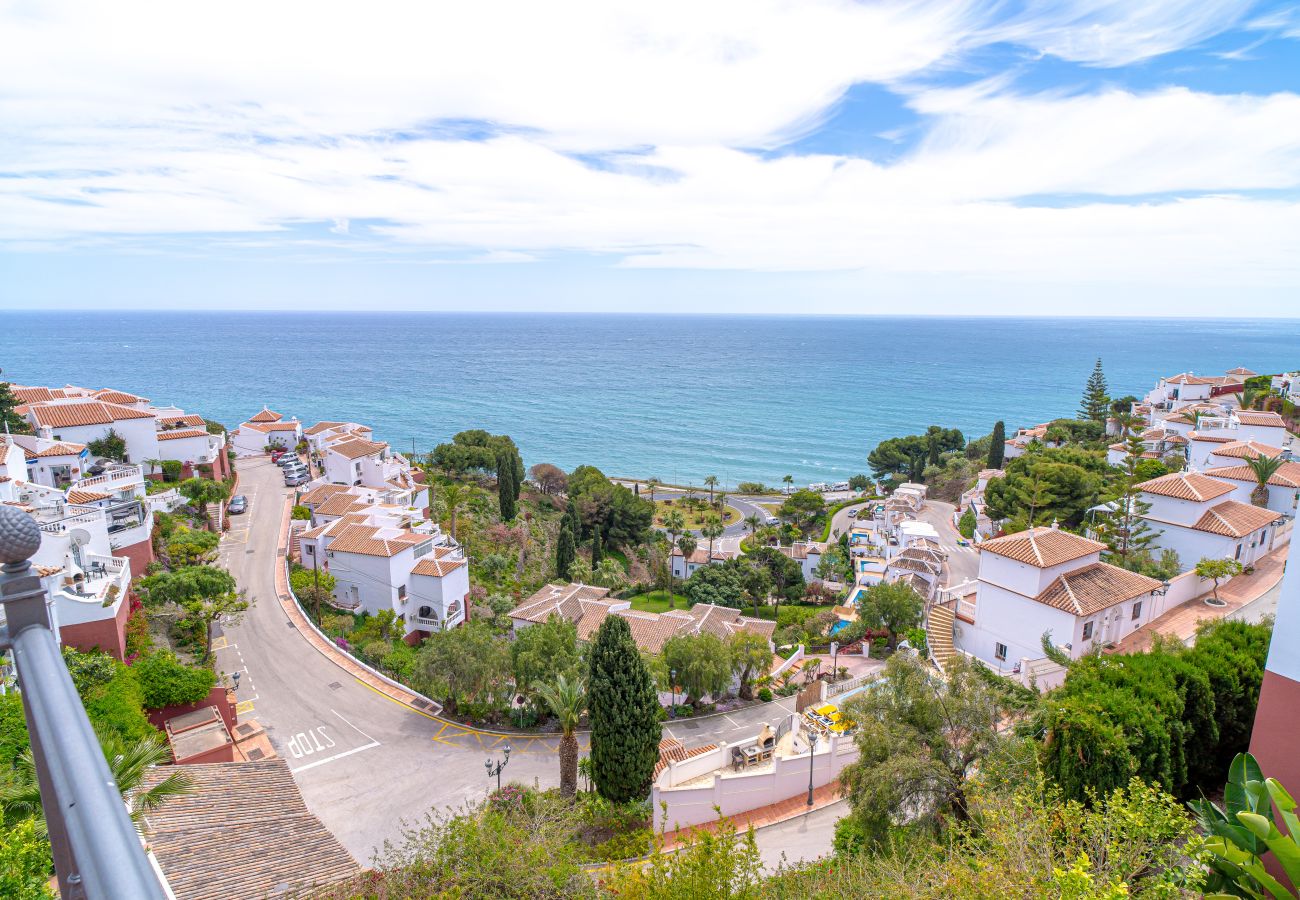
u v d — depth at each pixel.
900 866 20.16
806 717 45.62
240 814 27.45
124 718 32.50
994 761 24.28
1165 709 22.94
